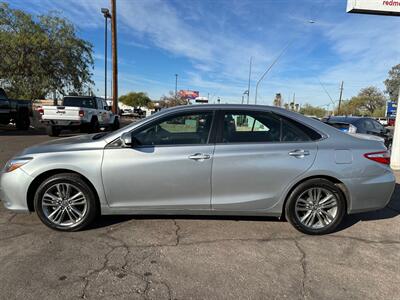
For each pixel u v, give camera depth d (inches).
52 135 541.3
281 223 164.6
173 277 113.6
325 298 103.8
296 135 150.6
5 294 101.3
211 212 150.3
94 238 142.9
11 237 141.9
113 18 655.8
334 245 141.6
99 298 100.7
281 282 112.0
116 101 697.0
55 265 119.3
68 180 144.9
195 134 148.9
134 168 144.0
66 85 958.4
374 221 172.1
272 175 146.1
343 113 3248.0
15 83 884.6
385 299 103.8
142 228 154.5
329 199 150.5
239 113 151.9
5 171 148.3
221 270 119.0
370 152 150.3
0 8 845.2
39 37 840.9
